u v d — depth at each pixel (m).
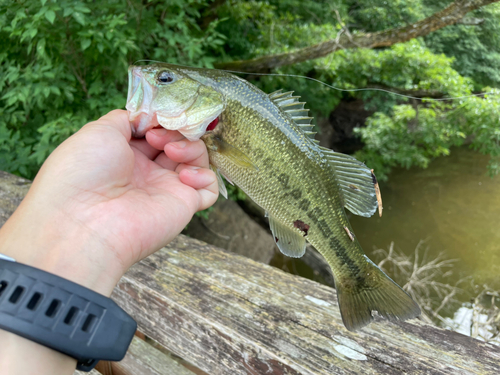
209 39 0.85
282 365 0.24
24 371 0.14
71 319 0.14
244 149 0.28
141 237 0.20
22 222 0.18
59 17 0.67
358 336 0.26
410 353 0.25
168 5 0.85
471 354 0.24
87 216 0.19
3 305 0.14
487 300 1.24
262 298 0.29
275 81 1.31
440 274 1.52
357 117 2.31
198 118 0.26
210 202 0.26
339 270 0.33
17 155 0.81
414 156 1.50
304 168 0.30
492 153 1.19
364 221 1.99
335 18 1.38
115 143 0.21
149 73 0.26
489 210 1.89
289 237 0.33
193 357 0.29
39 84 0.70
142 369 0.35
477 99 0.99
